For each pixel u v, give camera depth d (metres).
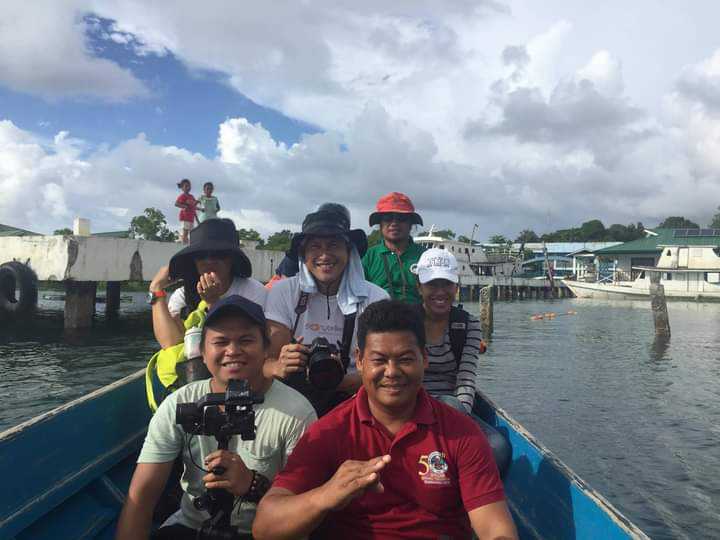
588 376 13.64
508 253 64.81
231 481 2.05
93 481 3.01
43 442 2.57
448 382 3.70
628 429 9.19
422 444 2.10
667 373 14.10
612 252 56.47
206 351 2.36
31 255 16.25
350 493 1.77
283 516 1.88
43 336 16.12
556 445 8.41
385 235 4.81
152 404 3.22
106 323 18.92
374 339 2.07
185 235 15.75
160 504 2.99
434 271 3.55
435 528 2.09
